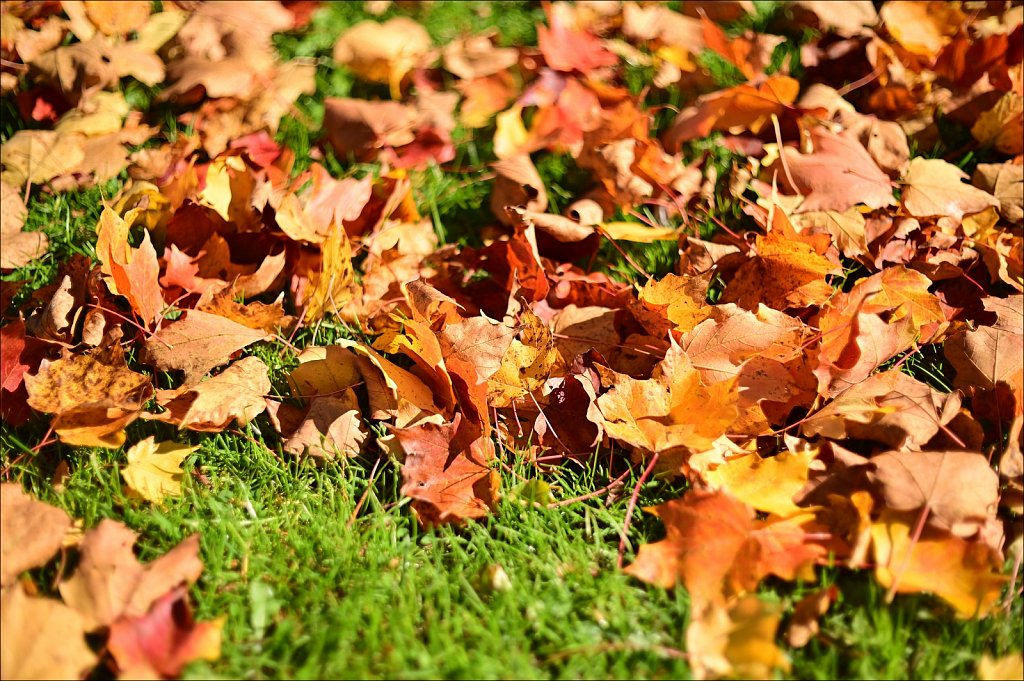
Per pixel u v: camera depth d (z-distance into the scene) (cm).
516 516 156
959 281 173
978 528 149
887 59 194
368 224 182
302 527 155
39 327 164
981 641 147
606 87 193
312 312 170
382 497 158
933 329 167
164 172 184
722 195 186
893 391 159
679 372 159
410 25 205
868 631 146
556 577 151
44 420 162
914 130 192
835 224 175
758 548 147
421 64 202
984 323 170
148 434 161
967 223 178
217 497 157
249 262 177
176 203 178
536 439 161
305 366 164
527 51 199
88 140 188
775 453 159
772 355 161
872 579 149
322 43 208
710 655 143
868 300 166
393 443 157
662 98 201
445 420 160
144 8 203
